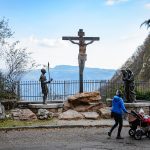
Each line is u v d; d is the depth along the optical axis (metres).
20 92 27.98
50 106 25.36
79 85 28.09
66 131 20.34
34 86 27.94
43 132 20.11
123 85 26.88
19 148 16.03
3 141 17.73
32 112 24.42
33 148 16.00
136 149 15.66
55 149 15.73
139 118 18.20
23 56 29.31
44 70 25.88
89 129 20.91
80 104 25.48
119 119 18.06
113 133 19.58
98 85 28.52
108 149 15.68
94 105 25.44
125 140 17.69
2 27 29.20
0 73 28.38
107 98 27.91
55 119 23.97
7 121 23.16
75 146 16.31
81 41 28.23
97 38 28.38
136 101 27.39
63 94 28.28
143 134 18.17
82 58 28.12
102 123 22.25
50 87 28.28
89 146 16.28
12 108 26.27
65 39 28.23
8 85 27.89
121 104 18.03
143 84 30.27
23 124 22.16
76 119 23.86
